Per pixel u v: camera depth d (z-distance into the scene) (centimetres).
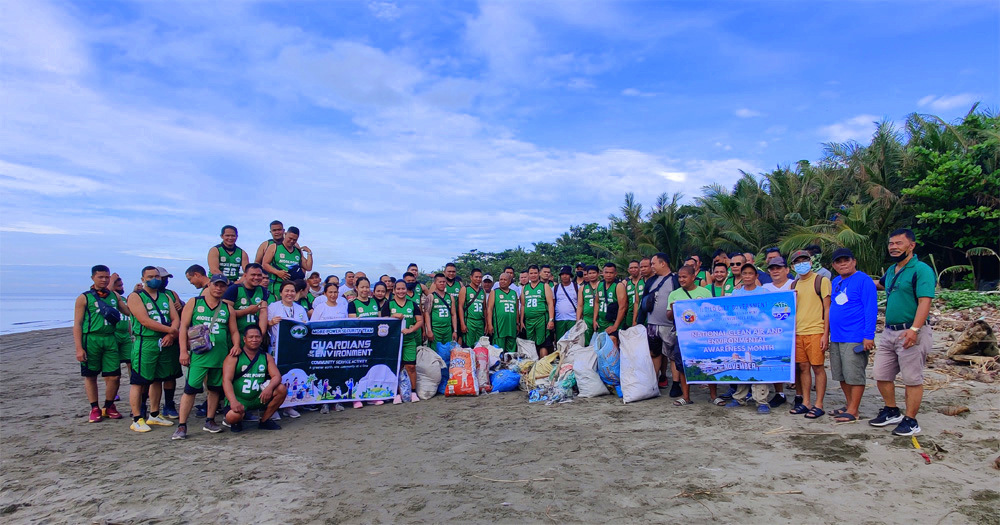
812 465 455
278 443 586
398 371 779
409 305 808
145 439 613
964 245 1841
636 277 866
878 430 536
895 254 525
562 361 798
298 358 724
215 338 625
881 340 539
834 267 574
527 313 950
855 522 357
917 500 384
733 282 760
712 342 666
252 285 682
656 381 736
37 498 445
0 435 638
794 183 2280
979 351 826
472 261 3566
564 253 3256
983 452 467
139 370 649
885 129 2027
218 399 647
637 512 383
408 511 400
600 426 605
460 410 718
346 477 474
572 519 377
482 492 429
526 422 638
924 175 1917
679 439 543
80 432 648
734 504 389
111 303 723
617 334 835
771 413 625
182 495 443
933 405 621
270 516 400
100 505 428
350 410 741
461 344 958
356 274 941
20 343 1797
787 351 622
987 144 1759
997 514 359
